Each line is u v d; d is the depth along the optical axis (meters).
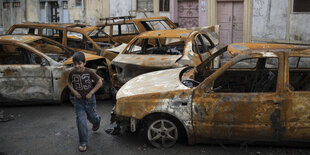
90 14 16.39
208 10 13.73
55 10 17.25
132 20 11.59
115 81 6.82
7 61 6.80
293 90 4.11
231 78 5.28
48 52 7.83
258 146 4.50
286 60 4.09
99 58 7.36
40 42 7.80
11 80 6.63
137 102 4.45
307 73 4.54
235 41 13.63
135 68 6.54
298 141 4.17
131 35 11.60
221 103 4.16
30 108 6.77
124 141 4.88
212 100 4.18
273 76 4.35
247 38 12.84
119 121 4.75
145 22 11.75
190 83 4.61
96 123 4.97
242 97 4.11
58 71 6.65
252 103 4.08
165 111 4.33
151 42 8.23
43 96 6.73
